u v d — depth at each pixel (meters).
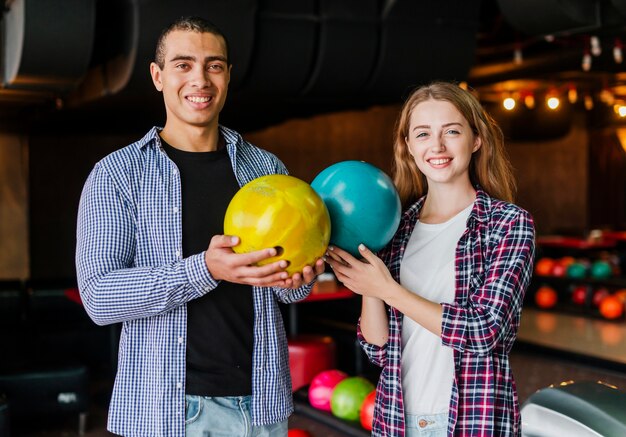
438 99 2.18
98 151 9.83
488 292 2.03
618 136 13.00
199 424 2.17
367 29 6.26
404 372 2.18
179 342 2.16
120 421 2.21
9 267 9.48
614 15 5.48
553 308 9.54
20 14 5.30
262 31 5.94
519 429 2.14
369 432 4.45
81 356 7.18
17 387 5.21
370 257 2.05
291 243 1.91
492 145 2.27
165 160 2.27
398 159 2.40
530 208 12.96
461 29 6.58
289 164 11.19
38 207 9.59
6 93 6.86
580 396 2.60
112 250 2.15
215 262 1.97
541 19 5.64
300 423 5.02
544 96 11.57
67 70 5.53
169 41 2.23
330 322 7.48
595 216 13.30
